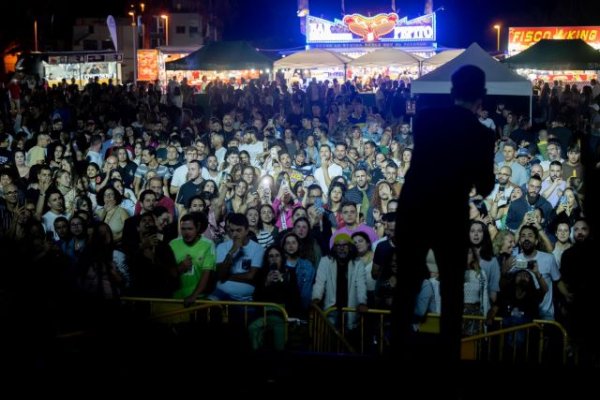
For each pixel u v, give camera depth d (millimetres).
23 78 35188
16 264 8227
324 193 12266
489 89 16703
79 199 11148
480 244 8031
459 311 4344
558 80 32781
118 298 7699
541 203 10820
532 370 4883
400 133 16109
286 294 8141
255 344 7363
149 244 8398
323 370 4934
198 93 30812
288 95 26953
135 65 39594
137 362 5465
